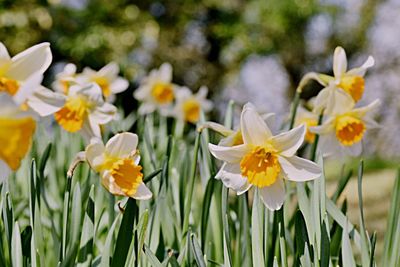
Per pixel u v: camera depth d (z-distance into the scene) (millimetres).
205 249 1063
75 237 932
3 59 853
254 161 900
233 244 1143
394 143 5500
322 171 938
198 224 1148
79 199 938
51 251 1143
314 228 940
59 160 1358
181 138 1742
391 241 951
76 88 1036
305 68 5887
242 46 5250
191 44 5586
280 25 5074
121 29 4844
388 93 5738
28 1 4512
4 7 4441
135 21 4969
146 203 1026
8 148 765
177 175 1151
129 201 904
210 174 1037
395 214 951
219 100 5570
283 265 920
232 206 1211
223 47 5336
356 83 1083
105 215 1155
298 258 944
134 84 4996
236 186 907
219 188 1079
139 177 915
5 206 932
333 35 5895
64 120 1025
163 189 1009
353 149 1092
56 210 1188
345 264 925
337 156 1096
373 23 5910
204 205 1025
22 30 4551
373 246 916
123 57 4770
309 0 5117
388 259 952
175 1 5355
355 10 5949
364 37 5938
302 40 5594
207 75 5543
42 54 863
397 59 5812
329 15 5566
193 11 5383
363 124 1075
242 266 993
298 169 903
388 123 5645
